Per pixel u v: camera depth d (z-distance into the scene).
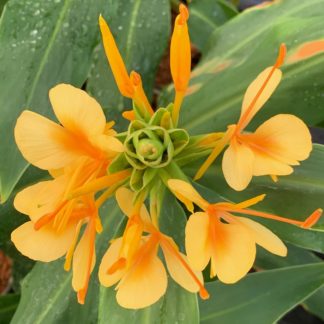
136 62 0.53
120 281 0.37
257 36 0.52
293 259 0.57
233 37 0.54
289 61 0.47
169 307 0.42
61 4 0.48
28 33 0.47
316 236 0.45
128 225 0.37
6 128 0.44
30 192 0.38
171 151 0.38
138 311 0.43
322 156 0.44
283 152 0.37
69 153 0.36
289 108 0.46
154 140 0.37
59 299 0.50
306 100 0.46
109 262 0.37
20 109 0.45
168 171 0.39
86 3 0.49
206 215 0.36
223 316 0.50
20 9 0.47
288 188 0.44
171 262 0.38
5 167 0.43
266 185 0.44
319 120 0.46
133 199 0.39
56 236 0.38
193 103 0.50
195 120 0.49
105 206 0.50
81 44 0.48
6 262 0.74
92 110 0.35
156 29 0.53
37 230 0.35
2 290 0.72
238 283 0.50
